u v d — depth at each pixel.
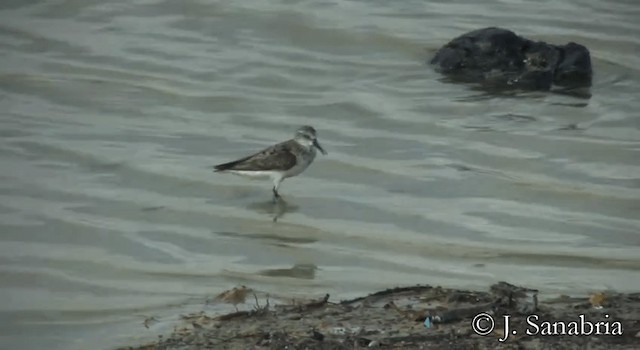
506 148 20.02
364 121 21.23
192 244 16.55
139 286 15.00
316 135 19.28
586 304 12.67
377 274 15.31
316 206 17.91
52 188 18.34
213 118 21.44
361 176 19.00
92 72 23.47
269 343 11.52
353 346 11.33
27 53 24.44
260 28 25.41
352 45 24.70
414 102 22.06
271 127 20.98
